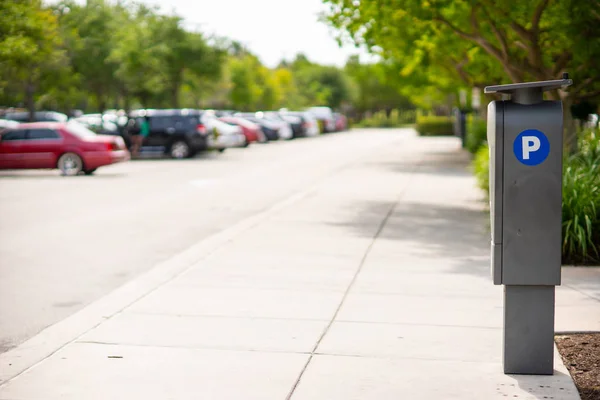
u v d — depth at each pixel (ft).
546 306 19.44
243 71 254.06
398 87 124.47
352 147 149.89
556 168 19.02
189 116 115.34
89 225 48.73
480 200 58.90
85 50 158.40
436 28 59.98
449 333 23.39
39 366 20.54
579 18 47.14
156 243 42.16
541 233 19.12
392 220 48.49
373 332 23.54
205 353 21.54
